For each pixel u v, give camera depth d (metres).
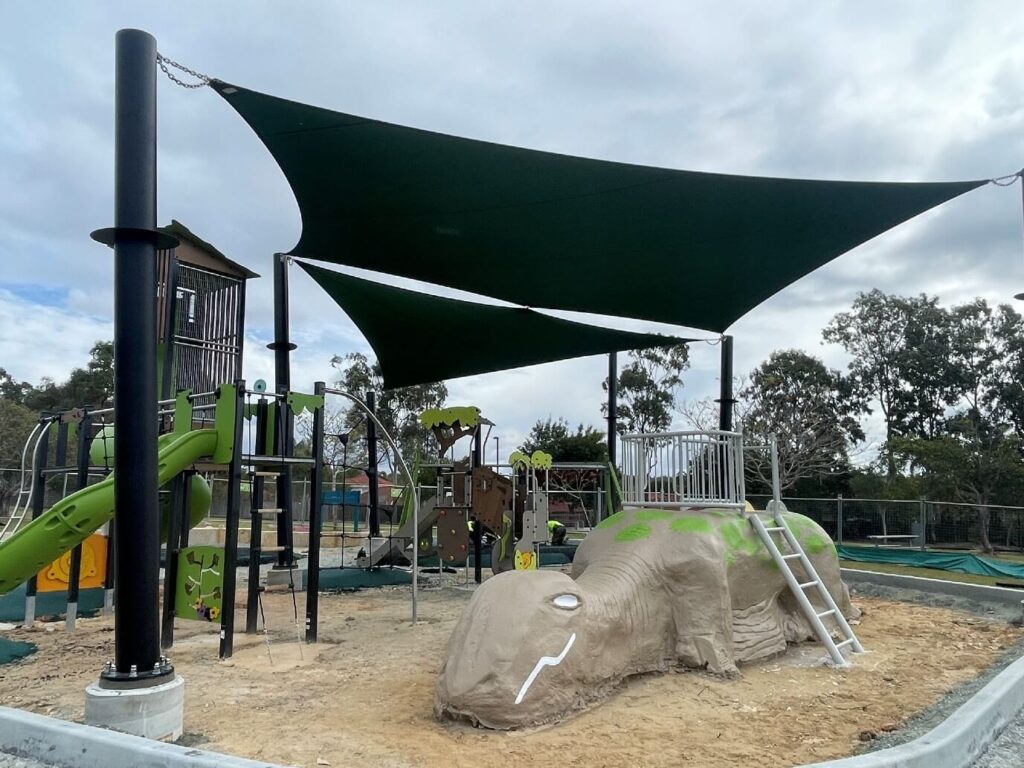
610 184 8.52
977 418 37.69
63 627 8.97
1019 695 5.63
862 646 8.11
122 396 4.79
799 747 4.86
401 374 17.91
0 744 4.36
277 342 11.95
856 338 41.25
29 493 9.30
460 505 13.22
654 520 7.25
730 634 6.83
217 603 7.38
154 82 5.09
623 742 4.87
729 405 13.98
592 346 16.47
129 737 3.99
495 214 9.46
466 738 4.88
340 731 5.02
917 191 8.24
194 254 11.65
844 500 19.80
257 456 7.69
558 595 5.64
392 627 9.04
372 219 9.74
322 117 7.27
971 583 13.23
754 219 9.22
